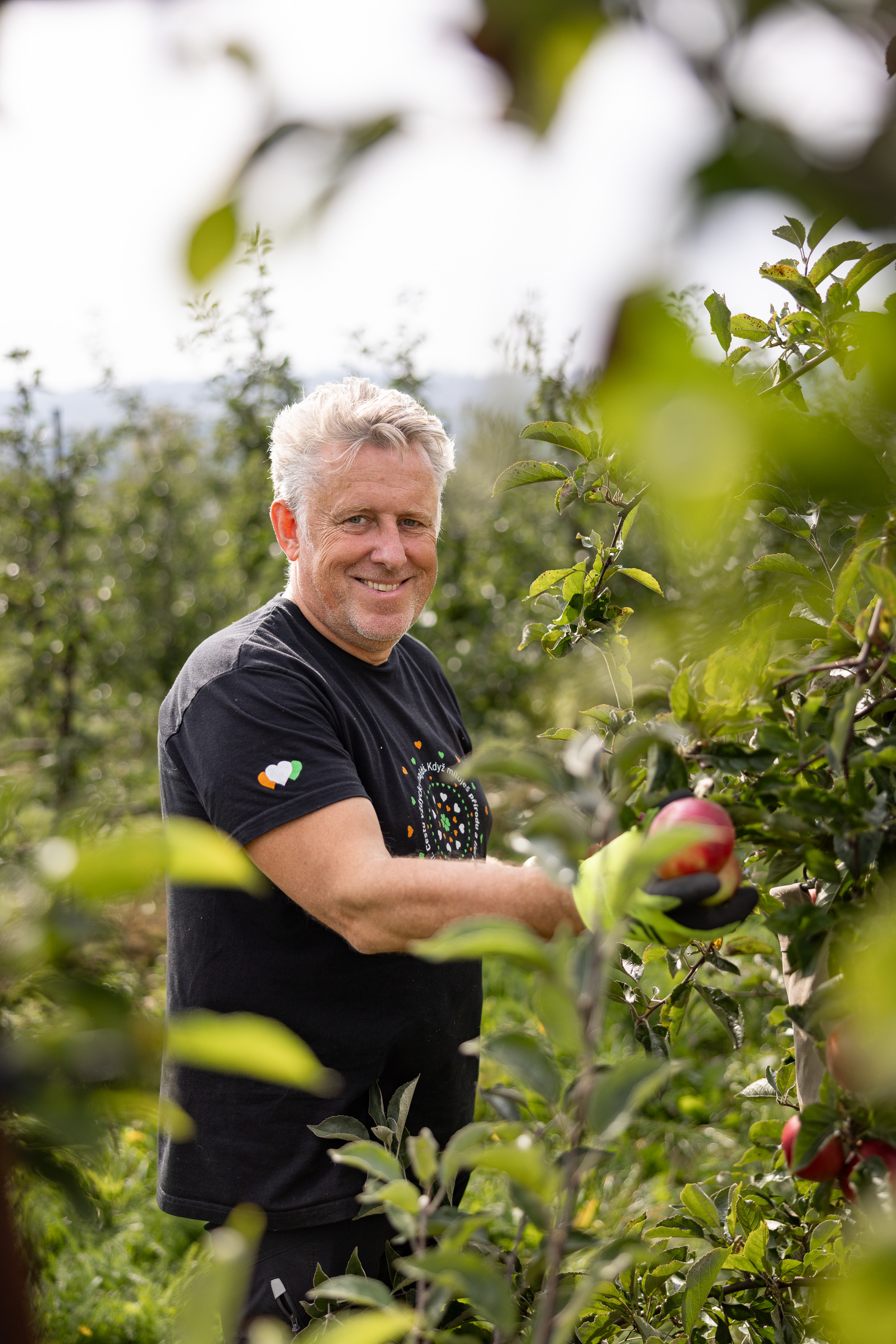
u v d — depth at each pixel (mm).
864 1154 935
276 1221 1706
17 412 6305
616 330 363
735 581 681
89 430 6559
